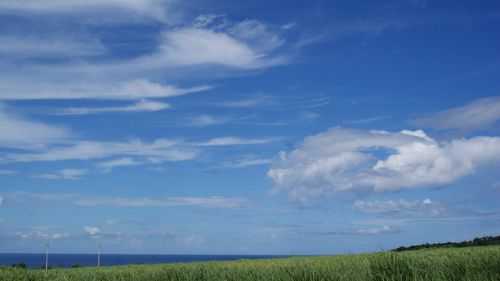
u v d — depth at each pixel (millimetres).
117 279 14820
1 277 14938
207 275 12711
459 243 50750
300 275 10758
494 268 11141
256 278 11664
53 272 16406
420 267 11273
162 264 32656
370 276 11008
